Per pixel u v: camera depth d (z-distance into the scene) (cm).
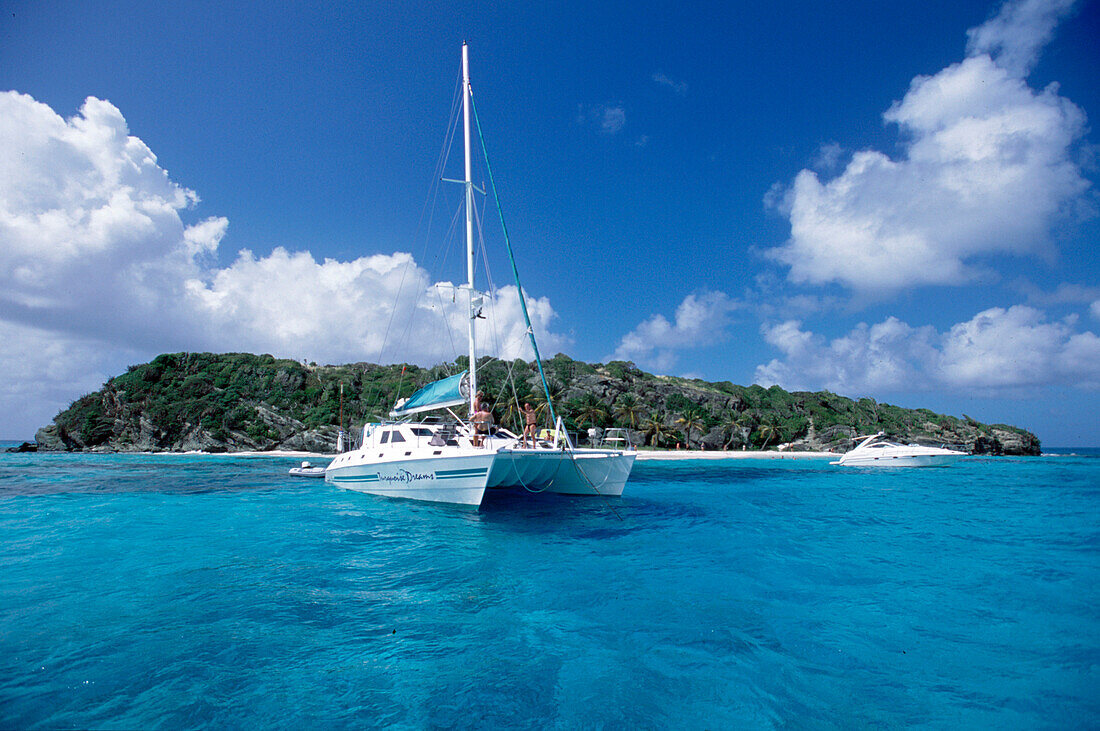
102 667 345
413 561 635
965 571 606
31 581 539
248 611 455
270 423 5438
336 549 696
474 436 1018
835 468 3158
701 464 3744
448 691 321
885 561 655
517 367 6275
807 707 303
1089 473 2709
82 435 5306
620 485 1098
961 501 1378
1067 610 470
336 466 1284
